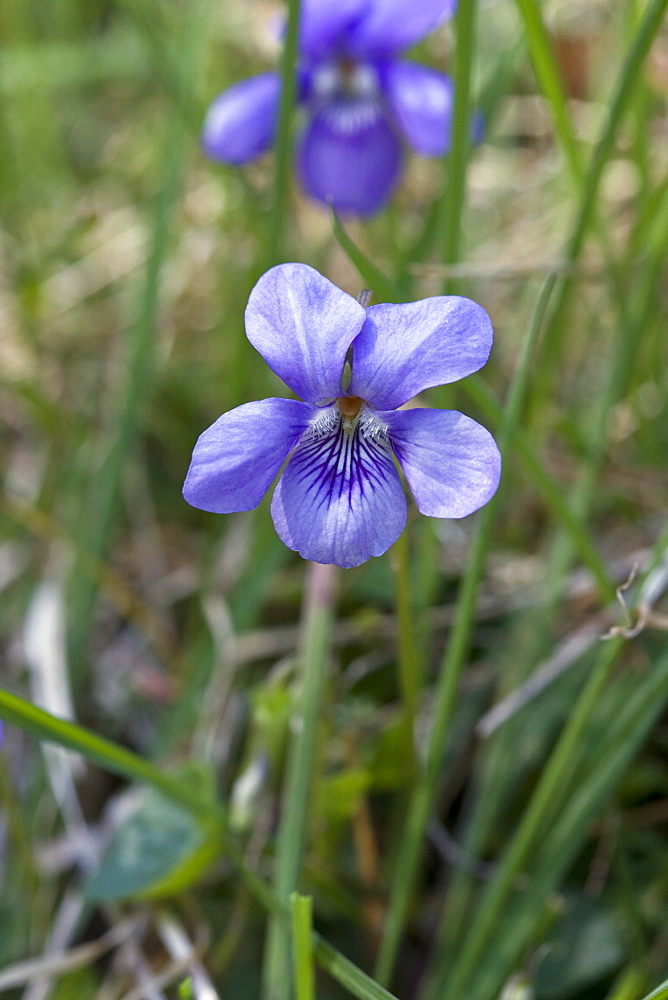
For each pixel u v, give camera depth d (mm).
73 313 263
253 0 301
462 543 213
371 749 188
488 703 197
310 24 222
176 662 214
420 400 184
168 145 221
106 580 208
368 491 147
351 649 205
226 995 180
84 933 192
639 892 182
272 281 146
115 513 209
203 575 216
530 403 202
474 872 180
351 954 184
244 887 180
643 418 212
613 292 193
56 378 259
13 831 179
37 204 283
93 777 204
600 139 176
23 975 174
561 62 289
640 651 182
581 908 181
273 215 195
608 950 177
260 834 181
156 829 177
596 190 179
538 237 243
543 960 177
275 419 147
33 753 200
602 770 167
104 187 293
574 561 206
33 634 205
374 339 147
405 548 157
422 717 196
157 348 248
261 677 207
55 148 294
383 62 232
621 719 167
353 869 187
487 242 257
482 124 203
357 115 234
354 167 233
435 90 219
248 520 218
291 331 146
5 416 249
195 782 180
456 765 193
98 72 286
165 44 237
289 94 187
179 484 244
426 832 186
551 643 194
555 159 257
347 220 263
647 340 209
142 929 182
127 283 267
